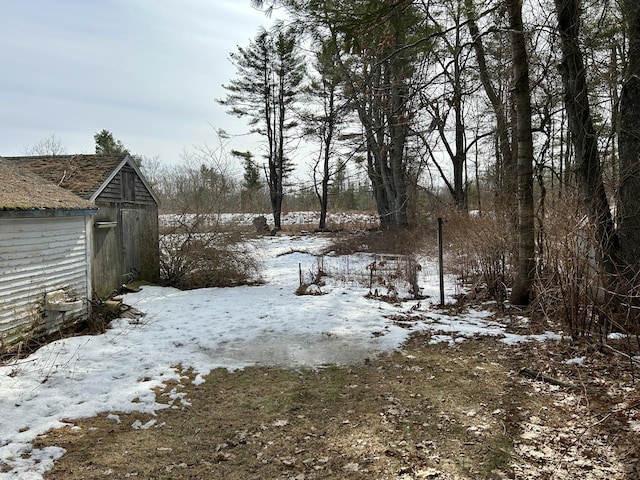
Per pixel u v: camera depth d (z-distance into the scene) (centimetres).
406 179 1886
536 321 733
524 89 770
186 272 1238
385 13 600
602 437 383
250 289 1163
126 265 1127
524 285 807
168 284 1243
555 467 347
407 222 1917
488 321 780
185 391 523
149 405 482
